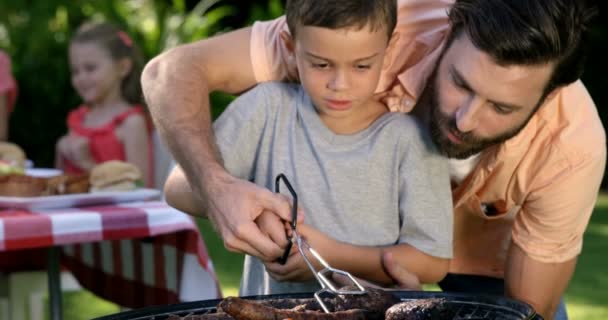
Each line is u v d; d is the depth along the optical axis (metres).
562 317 2.55
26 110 7.51
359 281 2.00
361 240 2.05
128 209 2.77
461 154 1.97
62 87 7.52
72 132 4.26
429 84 2.04
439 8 2.11
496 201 2.35
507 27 1.78
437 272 2.07
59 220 2.61
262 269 2.20
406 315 1.54
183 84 2.16
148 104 2.19
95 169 3.04
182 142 2.04
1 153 3.54
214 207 1.92
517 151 2.17
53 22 7.65
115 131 4.16
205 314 1.61
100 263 3.41
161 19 8.61
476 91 1.82
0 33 7.57
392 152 2.06
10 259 3.61
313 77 1.90
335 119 2.07
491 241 2.59
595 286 5.35
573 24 1.83
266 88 2.13
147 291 3.12
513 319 1.62
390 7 1.88
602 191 9.34
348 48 1.83
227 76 2.25
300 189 2.06
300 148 2.08
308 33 1.85
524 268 2.25
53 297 3.25
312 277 2.02
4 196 2.87
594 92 9.56
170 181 2.21
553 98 2.05
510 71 1.79
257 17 9.38
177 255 2.93
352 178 2.05
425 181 2.05
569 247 2.24
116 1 8.18
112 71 4.23
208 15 9.01
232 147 2.10
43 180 2.96
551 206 2.20
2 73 4.50
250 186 1.91
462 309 1.71
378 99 2.12
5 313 3.65
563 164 2.17
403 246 2.04
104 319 1.60
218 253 6.25
